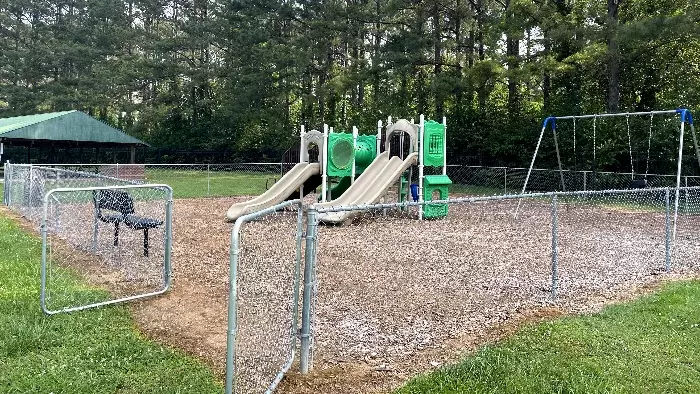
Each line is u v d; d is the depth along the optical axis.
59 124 29.31
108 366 3.89
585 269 7.38
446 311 5.44
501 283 6.56
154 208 13.66
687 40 20.09
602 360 4.07
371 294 6.01
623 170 21.33
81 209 11.52
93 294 5.61
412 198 13.58
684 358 4.13
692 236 10.38
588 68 21.75
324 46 32.59
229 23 36.28
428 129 12.65
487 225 11.46
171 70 38.19
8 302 5.21
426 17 27.53
